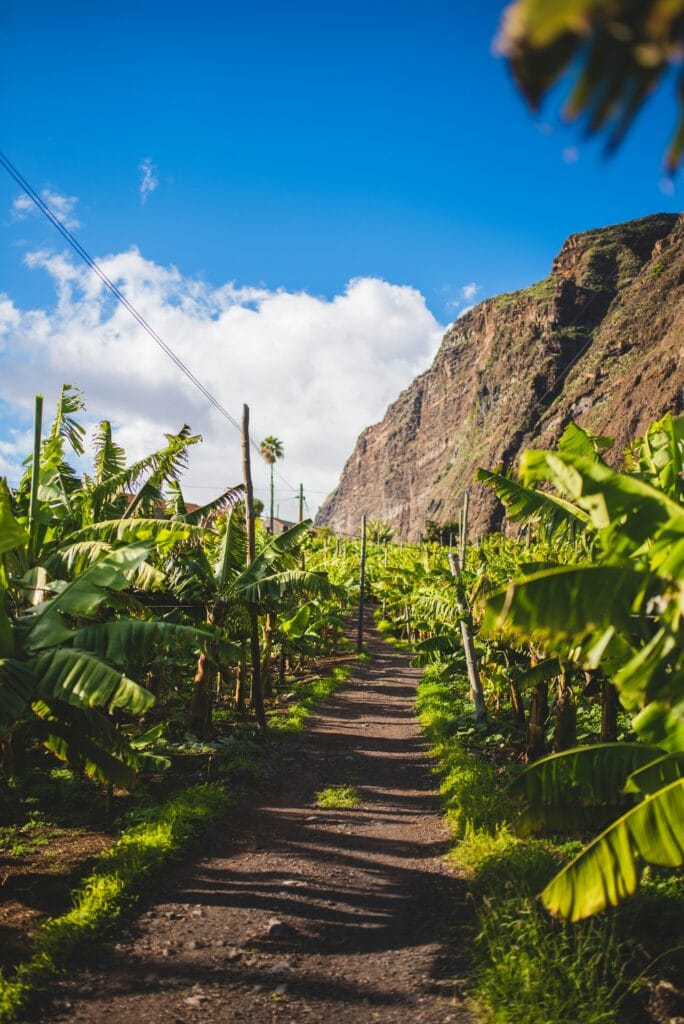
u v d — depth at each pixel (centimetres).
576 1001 479
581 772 532
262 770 1230
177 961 587
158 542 961
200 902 712
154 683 1594
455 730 1519
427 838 936
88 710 744
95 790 1066
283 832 948
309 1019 507
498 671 1508
